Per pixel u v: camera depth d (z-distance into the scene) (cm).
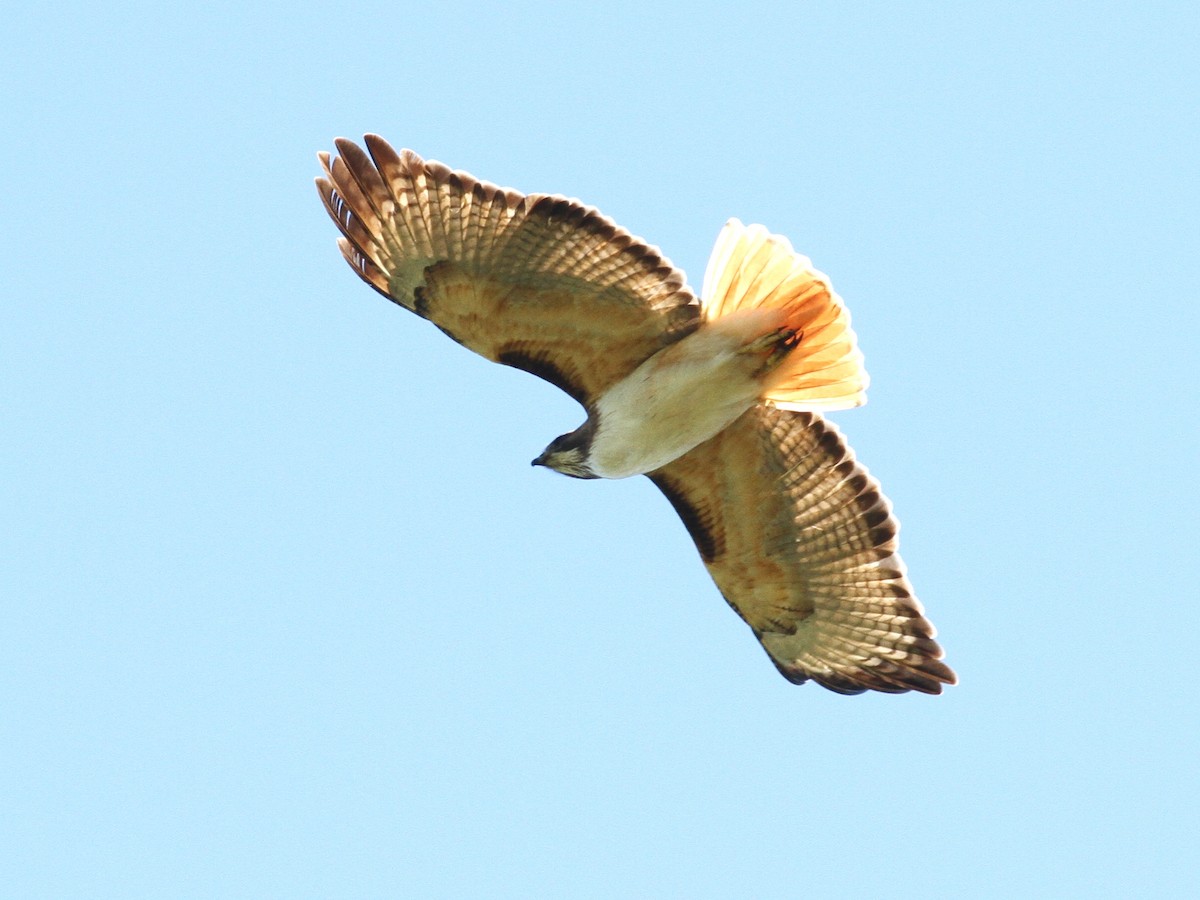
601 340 1798
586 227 1714
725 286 1762
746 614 2044
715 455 1914
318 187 1727
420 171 1703
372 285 1767
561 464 1852
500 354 1828
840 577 1989
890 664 2005
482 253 1734
